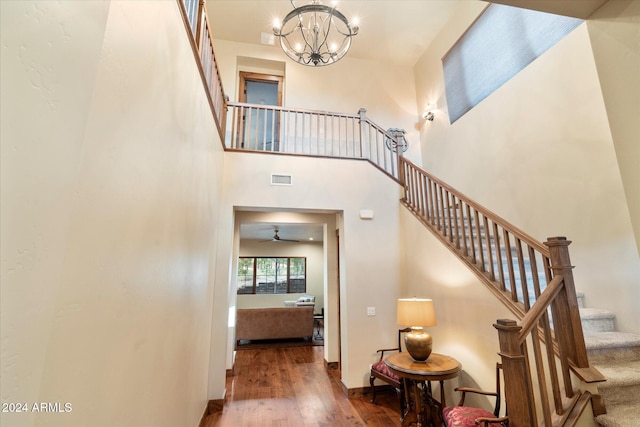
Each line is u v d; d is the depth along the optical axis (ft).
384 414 11.55
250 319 24.39
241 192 13.96
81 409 3.00
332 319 17.90
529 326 5.86
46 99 2.15
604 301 9.04
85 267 3.02
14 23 1.87
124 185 3.85
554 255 6.79
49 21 2.16
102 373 3.42
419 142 21.06
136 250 4.31
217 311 12.64
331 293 18.13
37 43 2.05
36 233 2.09
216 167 12.02
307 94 20.38
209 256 10.85
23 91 1.95
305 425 10.71
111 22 3.40
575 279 9.91
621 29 6.94
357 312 14.03
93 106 3.04
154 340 5.14
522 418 5.41
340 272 15.34
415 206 14.33
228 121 19.16
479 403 9.14
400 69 22.09
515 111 12.82
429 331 12.07
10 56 1.85
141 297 4.54
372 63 21.70
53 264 2.26
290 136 19.61
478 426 6.82
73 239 2.79
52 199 2.24
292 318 24.94
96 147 3.13
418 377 9.17
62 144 2.33
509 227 8.22
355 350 13.71
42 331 2.15
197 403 9.44
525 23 12.61
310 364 18.37
